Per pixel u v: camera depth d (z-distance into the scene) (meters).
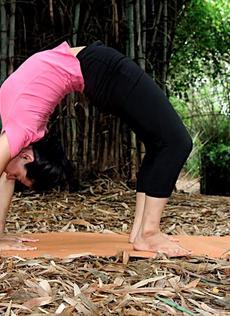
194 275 2.22
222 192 7.27
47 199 4.73
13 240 2.81
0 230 2.81
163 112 2.53
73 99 5.14
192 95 7.61
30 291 1.98
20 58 5.12
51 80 2.50
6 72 4.91
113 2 5.08
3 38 4.88
